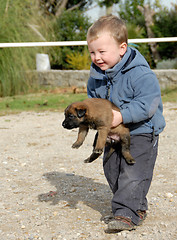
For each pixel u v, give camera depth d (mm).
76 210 4875
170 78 15781
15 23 16031
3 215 4742
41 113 12414
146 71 4055
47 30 18172
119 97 4133
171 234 4086
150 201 5109
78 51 21031
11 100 14711
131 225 4043
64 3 24234
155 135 4277
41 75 17859
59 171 6602
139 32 21719
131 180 4043
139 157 4109
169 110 12117
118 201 4043
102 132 3990
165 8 21844
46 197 5363
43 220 4578
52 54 20281
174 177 6078
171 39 13219
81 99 14531
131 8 23703
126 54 4102
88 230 4266
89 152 7793
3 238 4129
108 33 3973
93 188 5707
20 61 15945
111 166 4363
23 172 6590
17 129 10086
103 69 4141
